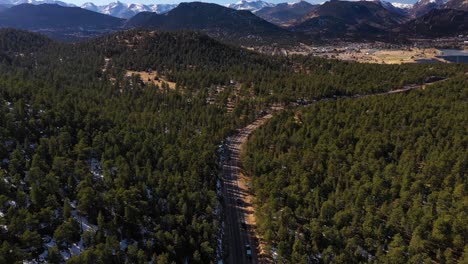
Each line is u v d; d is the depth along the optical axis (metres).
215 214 110.19
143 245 91.50
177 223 97.88
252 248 104.12
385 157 141.50
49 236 86.62
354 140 151.62
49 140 115.38
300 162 136.75
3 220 81.50
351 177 120.94
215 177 128.88
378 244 93.69
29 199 92.94
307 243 97.88
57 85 191.00
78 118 135.50
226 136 173.38
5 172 99.94
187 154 126.88
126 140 127.19
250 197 129.75
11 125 118.25
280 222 103.00
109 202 96.31
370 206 105.75
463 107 176.62
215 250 96.25
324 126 165.62
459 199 108.06
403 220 99.75
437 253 91.06
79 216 94.94
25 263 78.00
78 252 85.56
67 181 102.81
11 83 161.62
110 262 81.12
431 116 169.88
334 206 106.75
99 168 116.56
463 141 140.00
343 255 89.50
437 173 121.62
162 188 106.44
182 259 90.88
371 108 187.38
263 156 142.00
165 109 189.75
